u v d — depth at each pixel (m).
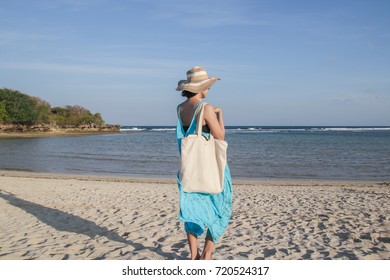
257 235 6.12
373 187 14.58
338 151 35.59
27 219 7.29
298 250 5.25
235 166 23.12
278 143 50.53
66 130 100.50
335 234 6.15
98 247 5.30
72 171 21.06
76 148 41.34
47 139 65.31
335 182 16.56
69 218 7.36
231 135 84.75
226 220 4.06
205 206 3.89
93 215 7.66
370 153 33.25
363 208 8.53
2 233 6.16
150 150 38.41
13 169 21.73
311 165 23.84
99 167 23.16
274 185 15.30
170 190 12.05
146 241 5.65
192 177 3.82
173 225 6.72
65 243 5.55
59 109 111.38
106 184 14.32
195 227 4.10
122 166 23.77
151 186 13.73
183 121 4.01
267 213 8.03
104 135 88.94
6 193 10.88
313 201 9.73
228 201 4.05
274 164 24.27
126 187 13.07
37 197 10.16
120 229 6.43
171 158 29.34
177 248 5.30
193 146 3.83
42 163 25.36
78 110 115.25
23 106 88.62
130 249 5.23
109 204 9.09
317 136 78.00
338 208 8.59
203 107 3.83
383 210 8.23
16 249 5.24
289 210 8.39
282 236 6.05
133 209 8.37
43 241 5.68
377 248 5.34
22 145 46.62
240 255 5.01
